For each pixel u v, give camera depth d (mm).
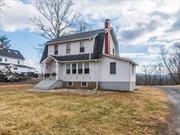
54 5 41906
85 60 24875
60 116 9695
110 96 17594
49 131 7434
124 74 22797
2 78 39906
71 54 27047
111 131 7633
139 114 10570
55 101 14312
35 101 14234
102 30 27062
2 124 8141
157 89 27469
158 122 9023
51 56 27422
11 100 14648
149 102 14680
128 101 14914
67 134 7176
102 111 11094
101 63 24438
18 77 42594
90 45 25344
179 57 62812
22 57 67875
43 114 10023
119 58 22891
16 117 9305
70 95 18078
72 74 26469
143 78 65750
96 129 7820
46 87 24922
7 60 60844
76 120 9031
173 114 10719
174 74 62375
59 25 42312
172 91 24391
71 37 28250
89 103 13625
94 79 24625
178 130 7883
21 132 7262
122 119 9430
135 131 7707
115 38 29031
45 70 28625
